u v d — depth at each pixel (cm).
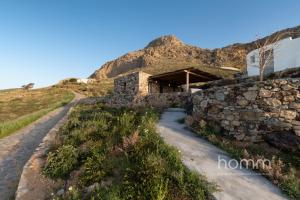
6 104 4159
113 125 1155
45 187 698
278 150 787
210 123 1052
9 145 1327
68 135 1149
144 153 709
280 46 2044
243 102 948
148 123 1051
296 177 625
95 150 826
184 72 2211
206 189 539
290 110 830
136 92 2372
